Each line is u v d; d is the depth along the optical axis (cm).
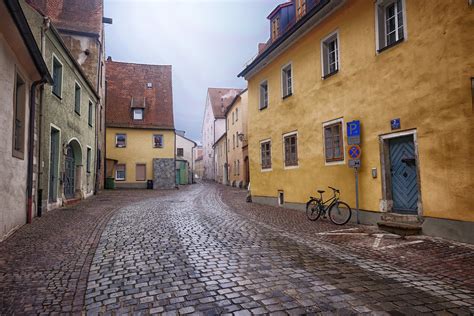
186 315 362
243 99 2995
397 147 866
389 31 909
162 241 725
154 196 2091
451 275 493
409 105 803
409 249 648
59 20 2186
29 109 962
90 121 1986
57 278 487
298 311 367
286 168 1380
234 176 3466
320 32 1162
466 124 677
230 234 809
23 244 691
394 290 430
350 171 1016
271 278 476
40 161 1077
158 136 3259
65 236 773
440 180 727
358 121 953
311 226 934
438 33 733
